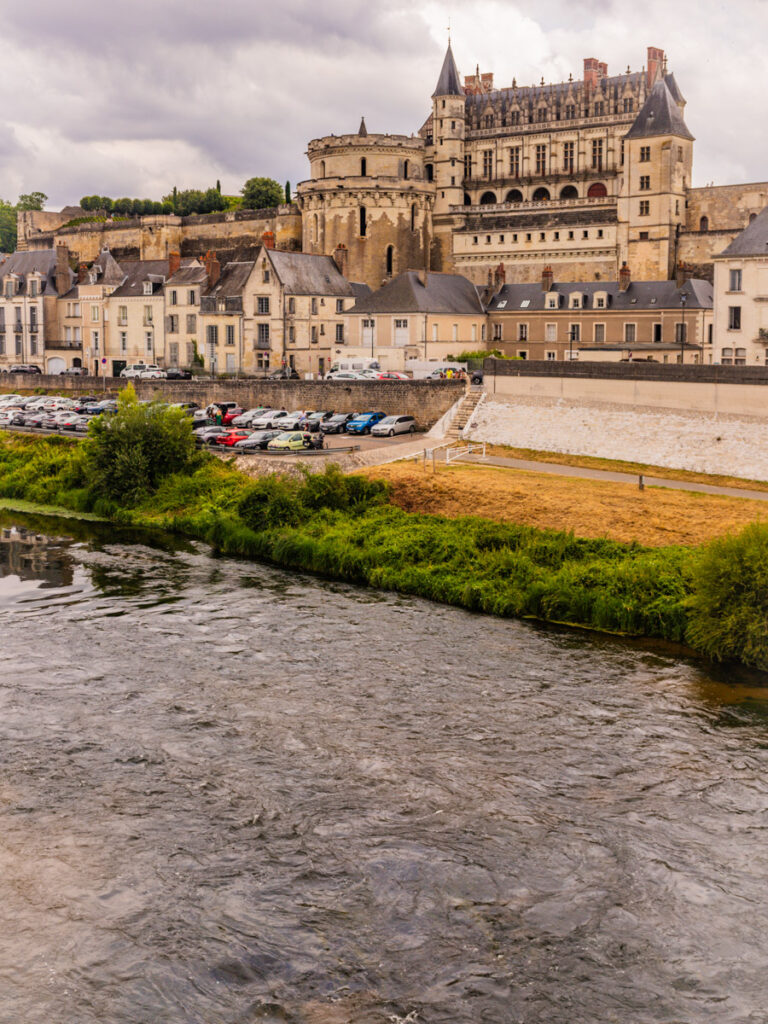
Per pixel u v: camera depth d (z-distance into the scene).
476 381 82.19
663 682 37.25
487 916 24.11
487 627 43.34
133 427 68.75
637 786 29.72
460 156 143.25
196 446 70.69
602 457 66.56
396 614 45.06
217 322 112.81
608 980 22.14
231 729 33.12
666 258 123.38
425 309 102.88
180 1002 21.52
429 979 22.20
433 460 64.56
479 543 51.03
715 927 23.72
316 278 113.38
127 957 22.75
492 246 135.00
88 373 127.88
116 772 30.25
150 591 48.25
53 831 27.17
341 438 76.69
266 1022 21.06
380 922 23.94
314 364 112.69
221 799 28.88
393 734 32.91
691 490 58.22
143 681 36.91
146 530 62.47
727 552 40.19
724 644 39.31
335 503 59.16
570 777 30.23
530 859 26.22
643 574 44.66
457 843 26.91
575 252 128.88
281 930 23.64
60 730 32.81
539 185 154.00
